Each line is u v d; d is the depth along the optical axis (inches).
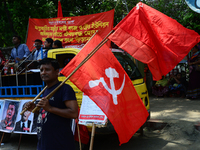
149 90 422.3
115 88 128.1
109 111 119.3
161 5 396.2
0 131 214.8
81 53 128.3
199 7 179.5
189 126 214.4
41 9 484.1
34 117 194.1
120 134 120.1
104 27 264.8
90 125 163.6
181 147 185.6
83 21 274.2
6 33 547.5
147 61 132.7
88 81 124.0
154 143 199.2
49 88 104.0
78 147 177.6
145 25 136.3
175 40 136.8
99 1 455.5
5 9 474.9
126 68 209.2
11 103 207.6
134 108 132.7
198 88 337.4
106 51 135.7
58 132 97.5
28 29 301.6
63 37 282.0
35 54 226.7
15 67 209.2
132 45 134.7
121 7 417.1
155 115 263.3
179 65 398.6
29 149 202.4
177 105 308.7
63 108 99.4
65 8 478.0
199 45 333.4
